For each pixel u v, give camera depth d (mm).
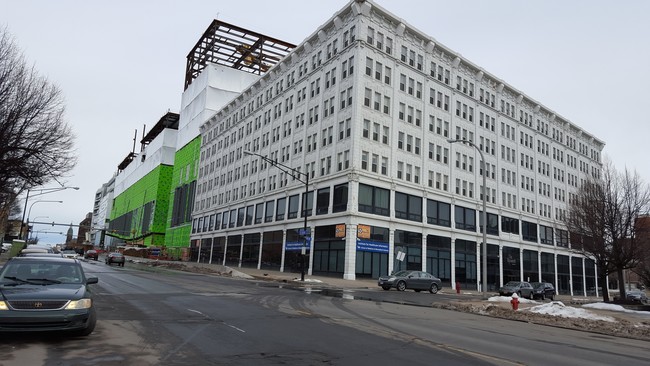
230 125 72062
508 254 56719
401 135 46469
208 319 11539
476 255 51969
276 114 58000
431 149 49406
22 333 8555
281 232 50875
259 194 58125
